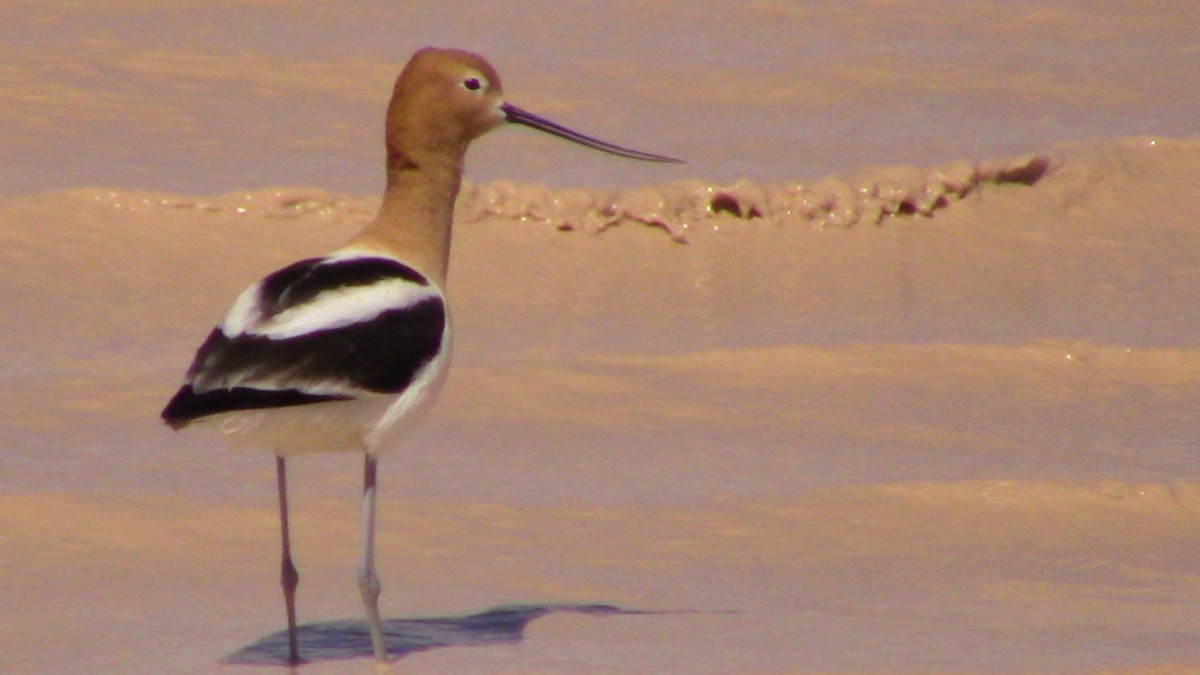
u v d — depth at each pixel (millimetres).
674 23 29016
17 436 13547
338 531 12016
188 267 18203
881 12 30297
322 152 22000
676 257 19406
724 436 14320
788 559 11875
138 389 14758
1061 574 11805
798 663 9945
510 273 18750
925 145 23359
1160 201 21750
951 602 11188
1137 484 13281
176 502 12328
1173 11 31219
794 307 18359
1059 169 21984
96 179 20109
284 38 27016
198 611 10656
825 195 20484
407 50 26719
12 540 11531
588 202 19875
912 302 18625
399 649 10156
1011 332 17531
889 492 13031
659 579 11430
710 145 22953
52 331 16312
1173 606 11242
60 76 24141
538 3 29781
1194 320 18047
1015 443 14430
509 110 10984
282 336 9336
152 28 27156
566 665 9906
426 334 9805
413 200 10672
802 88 25828
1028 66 27531
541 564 11609
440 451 13680
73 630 10258
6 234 18312
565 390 15211
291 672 9773
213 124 22797
